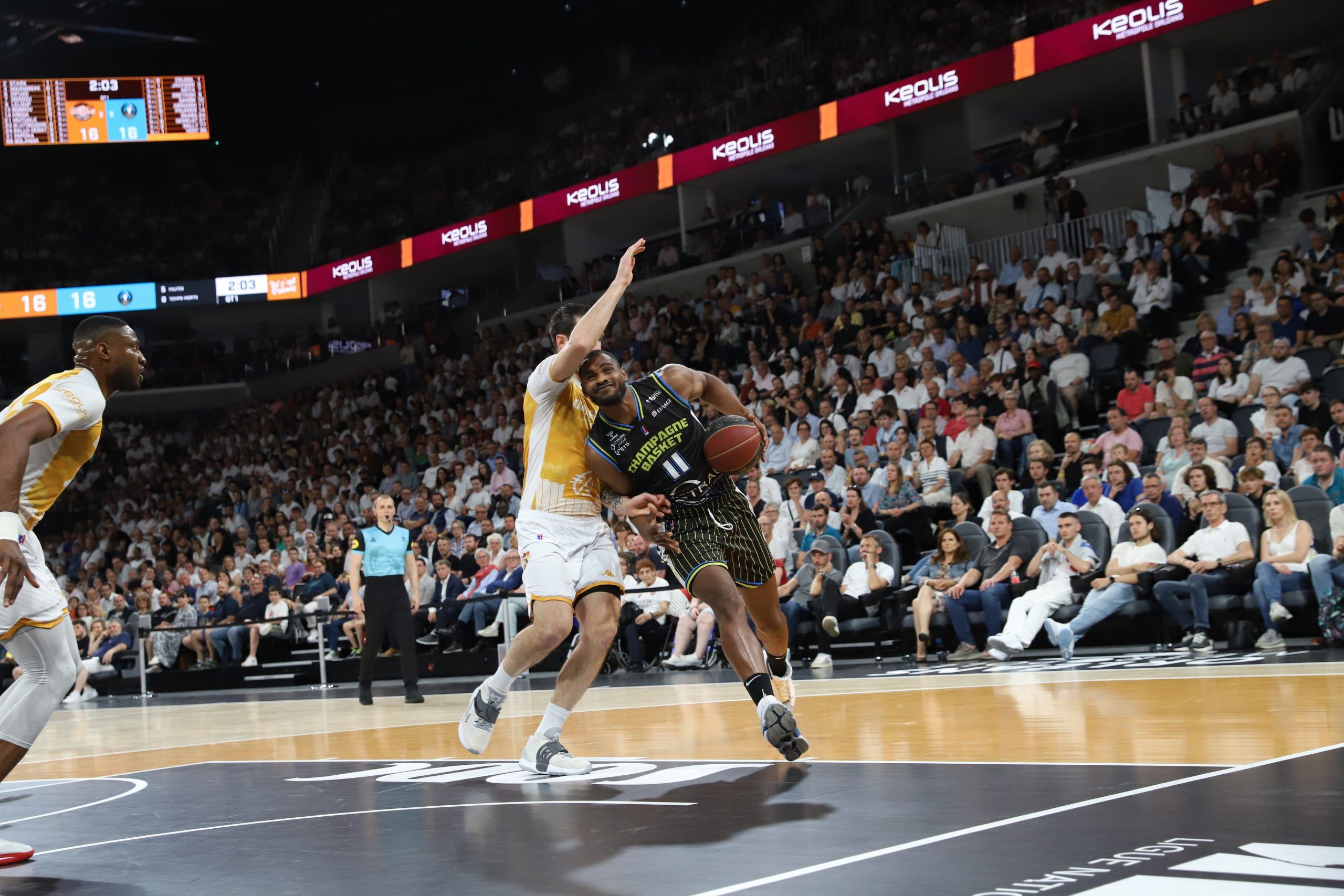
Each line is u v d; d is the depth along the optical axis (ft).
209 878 8.46
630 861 8.12
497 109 87.51
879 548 31.65
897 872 7.26
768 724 11.53
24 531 9.85
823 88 65.16
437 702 29.04
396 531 29.35
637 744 15.56
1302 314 36.40
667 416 13.04
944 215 58.34
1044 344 41.09
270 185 92.07
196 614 49.47
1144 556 27.66
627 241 79.77
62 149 89.86
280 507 65.26
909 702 19.07
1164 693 17.51
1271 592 25.41
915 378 43.78
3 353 86.02
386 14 86.33
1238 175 46.24
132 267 86.79
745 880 7.34
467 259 83.30
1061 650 28.04
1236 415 33.06
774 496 37.91
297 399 80.74
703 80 77.56
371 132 92.17
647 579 35.14
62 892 8.21
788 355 49.67
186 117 82.33
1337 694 15.89
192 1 81.71
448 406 67.92
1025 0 61.11
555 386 12.84
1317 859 6.93
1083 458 31.48
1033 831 8.20
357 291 88.12
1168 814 8.48
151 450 84.43
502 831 9.59
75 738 24.68
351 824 10.49
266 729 23.41
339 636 45.14
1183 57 55.88
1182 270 42.29
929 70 60.49
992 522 29.89
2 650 52.60
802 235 62.44
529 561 13.21
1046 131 62.18
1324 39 55.26
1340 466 27.91
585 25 84.02
